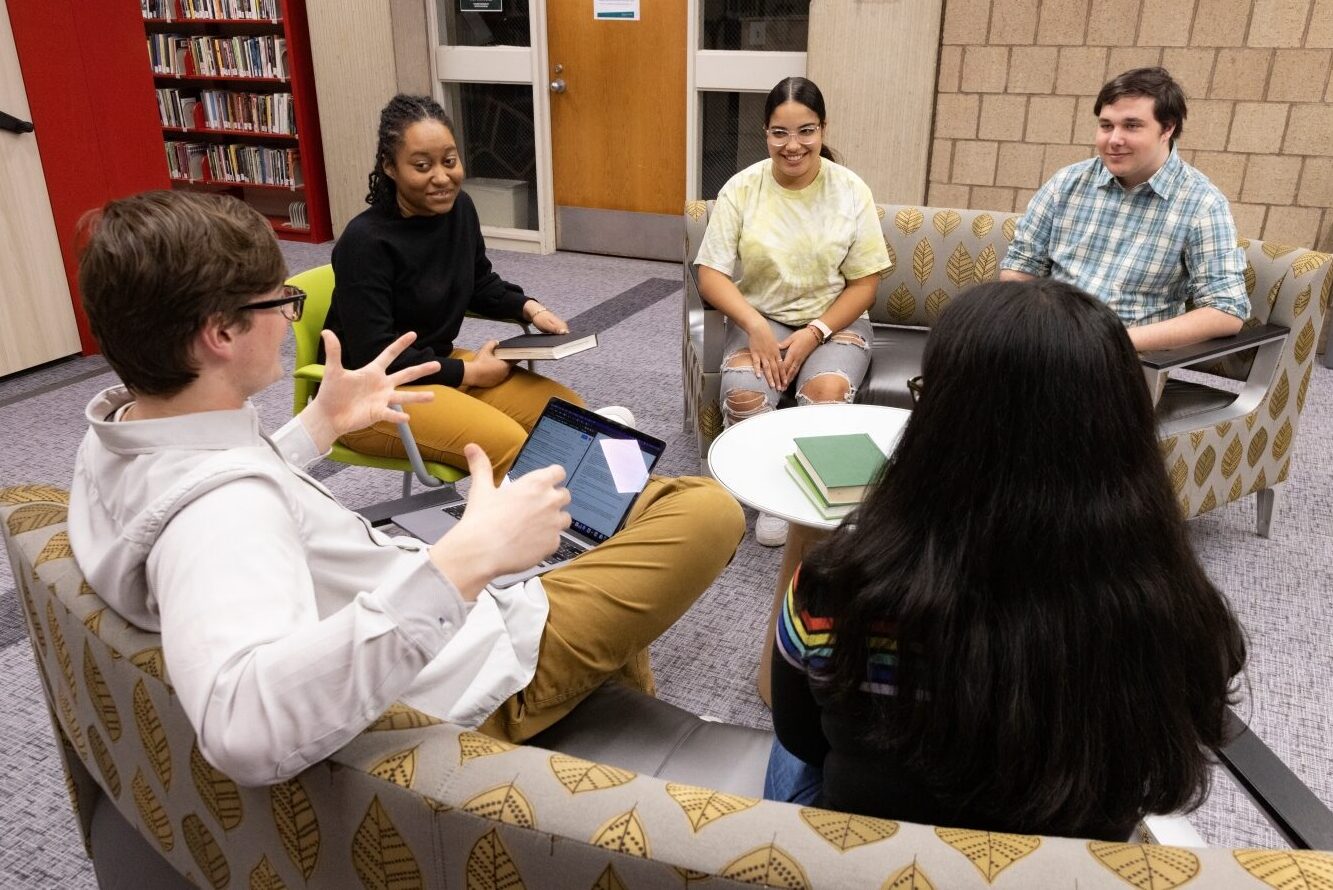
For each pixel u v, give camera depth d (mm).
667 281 5145
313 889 850
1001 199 4422
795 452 1938
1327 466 3113
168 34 5855
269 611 775
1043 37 4094
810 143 2676
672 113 5129
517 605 1287
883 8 4328
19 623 2262
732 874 671
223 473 835
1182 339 2367
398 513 1796
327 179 5797
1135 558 743
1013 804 775
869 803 870
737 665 2172
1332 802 1764
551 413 1817
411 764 766
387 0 5180
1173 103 2428
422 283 2324
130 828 1121
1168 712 763
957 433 751
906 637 763
